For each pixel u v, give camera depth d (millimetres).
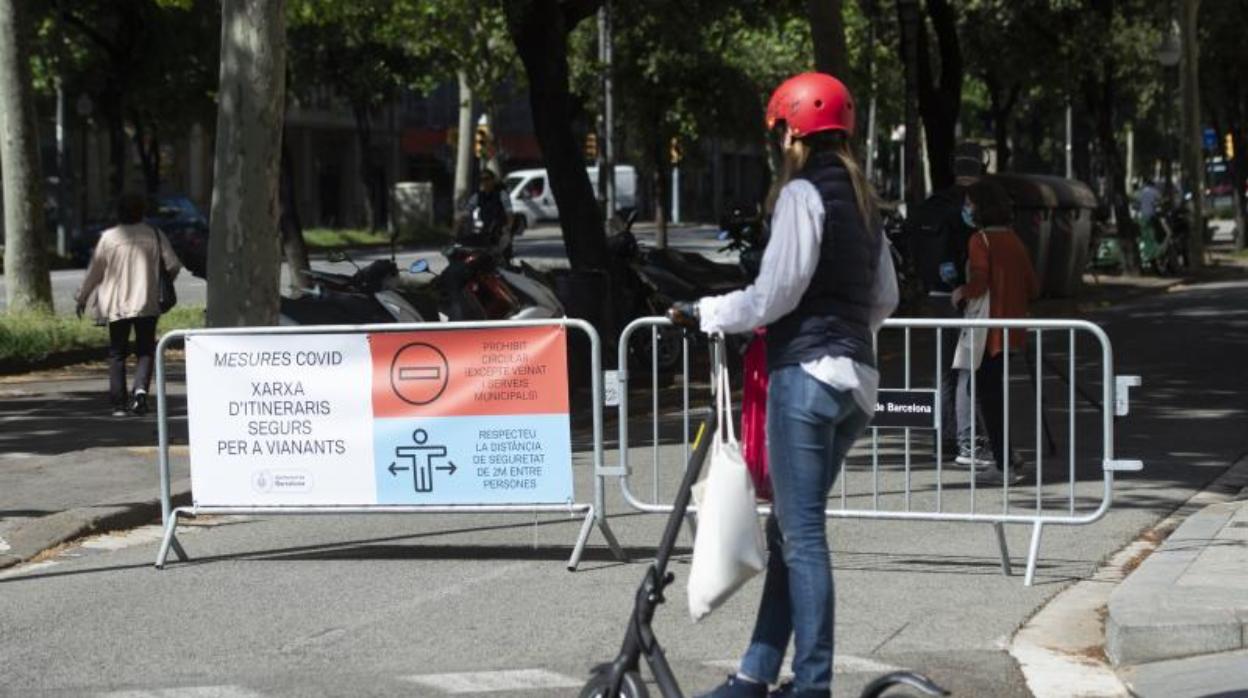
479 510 9352
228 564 9539
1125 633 7191
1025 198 27594
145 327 16219
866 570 9242
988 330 11625
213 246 13109
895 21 38812
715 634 7828
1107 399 9055
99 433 15031
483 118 55938
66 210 46344
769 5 27281
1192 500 11453
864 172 6023
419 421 9352
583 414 14992
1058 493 11586
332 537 10289
